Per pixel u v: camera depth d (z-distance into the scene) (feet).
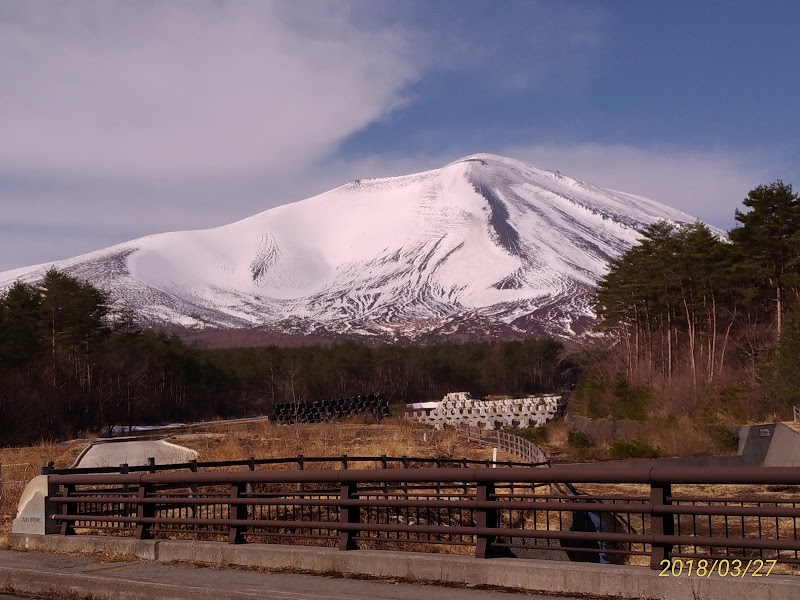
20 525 53.21
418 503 38.47
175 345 417.28
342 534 40.68
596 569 32.91
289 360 475.31
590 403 237.45
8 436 245.45
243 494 45.93
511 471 35.78
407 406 346.13
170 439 207.41
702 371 231.30
